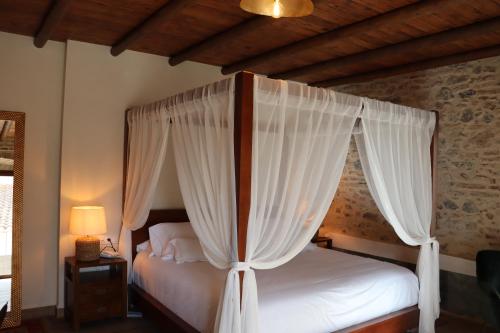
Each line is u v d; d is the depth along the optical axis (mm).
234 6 3309
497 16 3271
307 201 2943
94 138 4340
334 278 3453
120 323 3941
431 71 4684
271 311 2770
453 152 4465
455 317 4305
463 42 3895
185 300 3195
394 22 3250
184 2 3004
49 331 3758
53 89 4230
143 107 3979
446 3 2881
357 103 3307
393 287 3576
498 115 4090
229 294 2574
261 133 2711
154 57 4691
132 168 4195
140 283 4090
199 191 2889
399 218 3678
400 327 3541
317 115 3031
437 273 3963
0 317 2541
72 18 3625
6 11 3457
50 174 4219
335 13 3334
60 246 4148
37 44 4043
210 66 5086
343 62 4562
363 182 5371
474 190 4273
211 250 2814
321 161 3023
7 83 3998
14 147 4004
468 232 4316
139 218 3986
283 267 3801
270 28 3748
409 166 3811
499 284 3654
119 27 3824
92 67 4324
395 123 3699
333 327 3059
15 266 3982
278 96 2766
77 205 4238
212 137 2826
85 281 3873
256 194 2648
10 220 3984
